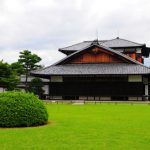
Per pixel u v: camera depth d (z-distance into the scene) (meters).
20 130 15.82
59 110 28.94
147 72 45.47
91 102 42.72
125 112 26.72
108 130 16.05
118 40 59.47
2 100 17.03
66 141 13.14
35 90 63.88
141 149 11.84
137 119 21.02
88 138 13.83
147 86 50.16
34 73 47.94
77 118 21.62
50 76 49.53
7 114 16.83
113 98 47.91
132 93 46.97
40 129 16.22
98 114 24.73
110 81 47.78
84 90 48.50
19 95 17.50
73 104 39.62
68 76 48.91
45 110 18.28
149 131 15.78
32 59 71.75
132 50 56.84
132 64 48.78
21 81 74.00
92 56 50.41
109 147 12.10
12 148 11.80
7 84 50.78
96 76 47.44
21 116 17.00
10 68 51.88
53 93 49.47
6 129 16.16
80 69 48.62
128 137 14.12
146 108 31.88
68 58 50.50
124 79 47.31
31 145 12.33
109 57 49.91
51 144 12.54
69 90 49.00
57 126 17.41
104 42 59.22
